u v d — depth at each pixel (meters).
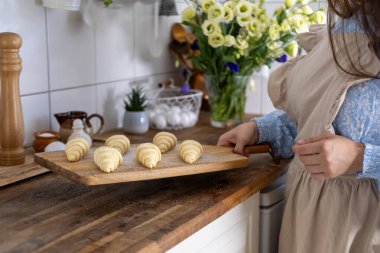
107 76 1.73
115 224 0.98
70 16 1.55
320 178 1.09
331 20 1.14
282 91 1.35
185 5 1.99
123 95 1.80
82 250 0.86
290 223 1.28
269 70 2.04
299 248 1.23
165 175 1.11
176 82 2.09
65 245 0.88
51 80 1.52
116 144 1.22
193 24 1.65
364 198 1.14
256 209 1.32
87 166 1.10
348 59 1.13
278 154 1.42
